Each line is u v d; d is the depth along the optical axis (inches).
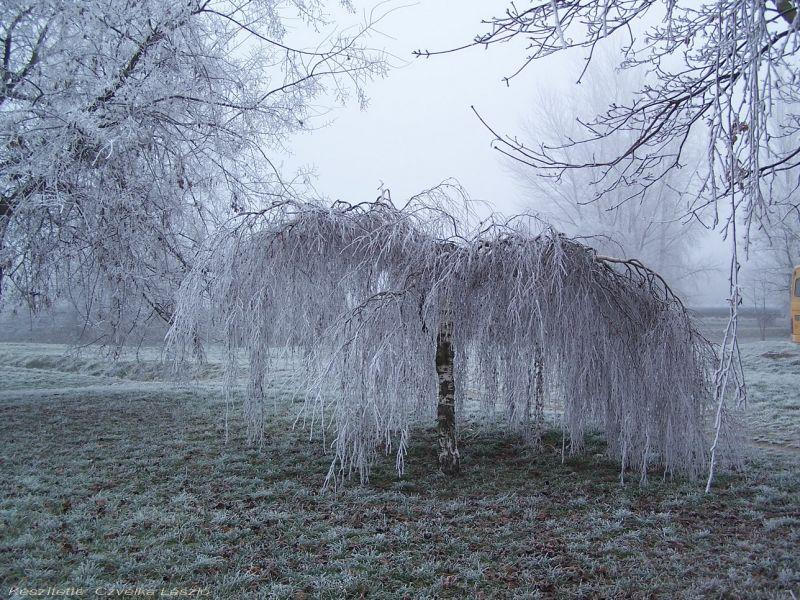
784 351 679.7
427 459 289.9
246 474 255.1
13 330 736.3
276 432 335.0
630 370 264.7
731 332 116.3
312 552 175.6
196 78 338.6
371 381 226.5
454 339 289.0
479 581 159.0
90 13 286.5
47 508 204.8
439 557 174.1
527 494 237.5
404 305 245.6
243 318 266.8
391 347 232.1
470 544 184.1
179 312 269.3
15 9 307.7
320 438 320.5
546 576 162.6
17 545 170.9
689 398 257.9
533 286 234.4
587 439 335.0
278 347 282.4
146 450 288.5
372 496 227.1
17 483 229.8
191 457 280.2
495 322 271.4
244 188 360.8
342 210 268.1
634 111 205.0
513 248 250.2
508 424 342.0
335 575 159.8
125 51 318.7
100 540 178.5
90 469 253.0
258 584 155.0
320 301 268.4
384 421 249.3
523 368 278.7
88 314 351.9
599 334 263.1
